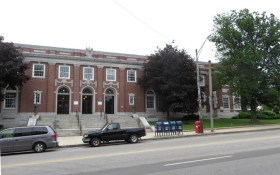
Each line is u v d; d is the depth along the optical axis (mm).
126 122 37062
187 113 44531
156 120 45562
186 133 29672
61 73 40594
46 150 20062
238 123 42062
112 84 43250
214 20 46125
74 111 40406
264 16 43375
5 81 32750
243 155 12898
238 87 41312
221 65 44375
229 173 9219
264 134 24922
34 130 19266
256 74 42500
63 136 30016
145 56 47000
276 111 61844
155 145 19047
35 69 39250
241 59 40469
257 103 45031
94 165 11641
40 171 10773
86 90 42000
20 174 10289
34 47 40375
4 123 36344
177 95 39938
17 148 18547
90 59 42250
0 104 36906
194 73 42312
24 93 38250
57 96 40125
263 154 13023
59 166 11742
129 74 44906
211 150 14953
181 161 11781
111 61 43500
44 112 38906
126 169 10469
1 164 12930
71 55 41969
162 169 10203
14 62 32812
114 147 19484
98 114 40812
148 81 42938
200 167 10305
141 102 45094
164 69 41844
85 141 21688
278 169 9688
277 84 42719
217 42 45219
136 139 23047
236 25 44406
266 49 43344
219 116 51750
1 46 32375
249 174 9031
